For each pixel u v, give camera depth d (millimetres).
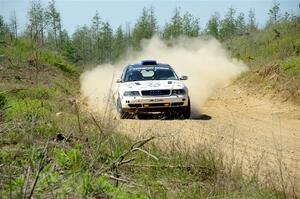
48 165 8531
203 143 13062
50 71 44875
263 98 30562
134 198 8039
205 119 20859
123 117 20859
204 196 8703
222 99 32125
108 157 9891
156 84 21062
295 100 26906
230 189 8961
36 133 11703
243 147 13977
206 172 10125
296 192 9227
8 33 54156
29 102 18094
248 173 10695
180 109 20859
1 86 26672
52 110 17406
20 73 35531
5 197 6902
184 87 21156
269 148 14031
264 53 61562
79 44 94812
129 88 20766
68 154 9359
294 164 11938
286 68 32906
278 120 20656
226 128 17734
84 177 7906
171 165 10531
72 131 11984
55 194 7223
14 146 10492
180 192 8914
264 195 8789
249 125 18891
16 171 8547
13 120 12602
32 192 6656
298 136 16375
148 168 10188
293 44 48344
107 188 8102
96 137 11703
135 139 12547
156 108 20578
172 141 12461
